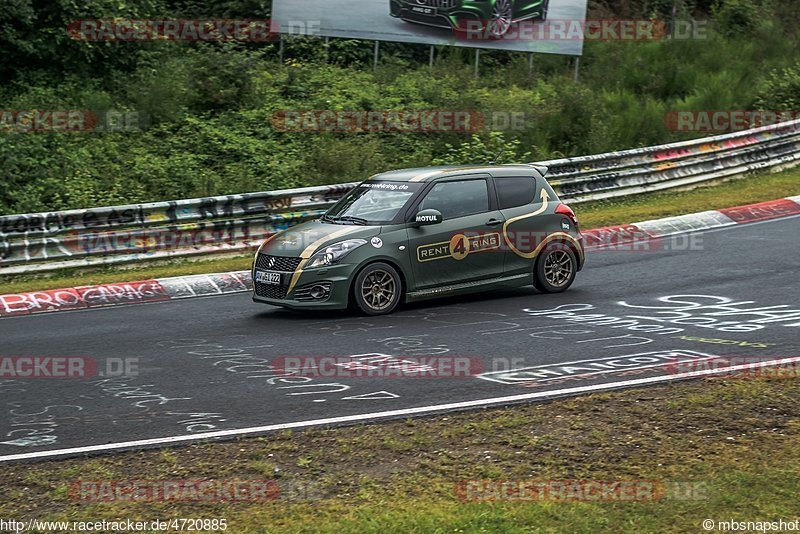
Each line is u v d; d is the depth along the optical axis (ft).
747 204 100.27
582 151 132.57
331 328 56.65
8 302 69.67
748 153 122.01
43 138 115.65
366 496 29.84
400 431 36.04
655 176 113.29
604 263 77.61
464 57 159.22
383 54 156.46
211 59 133.28
